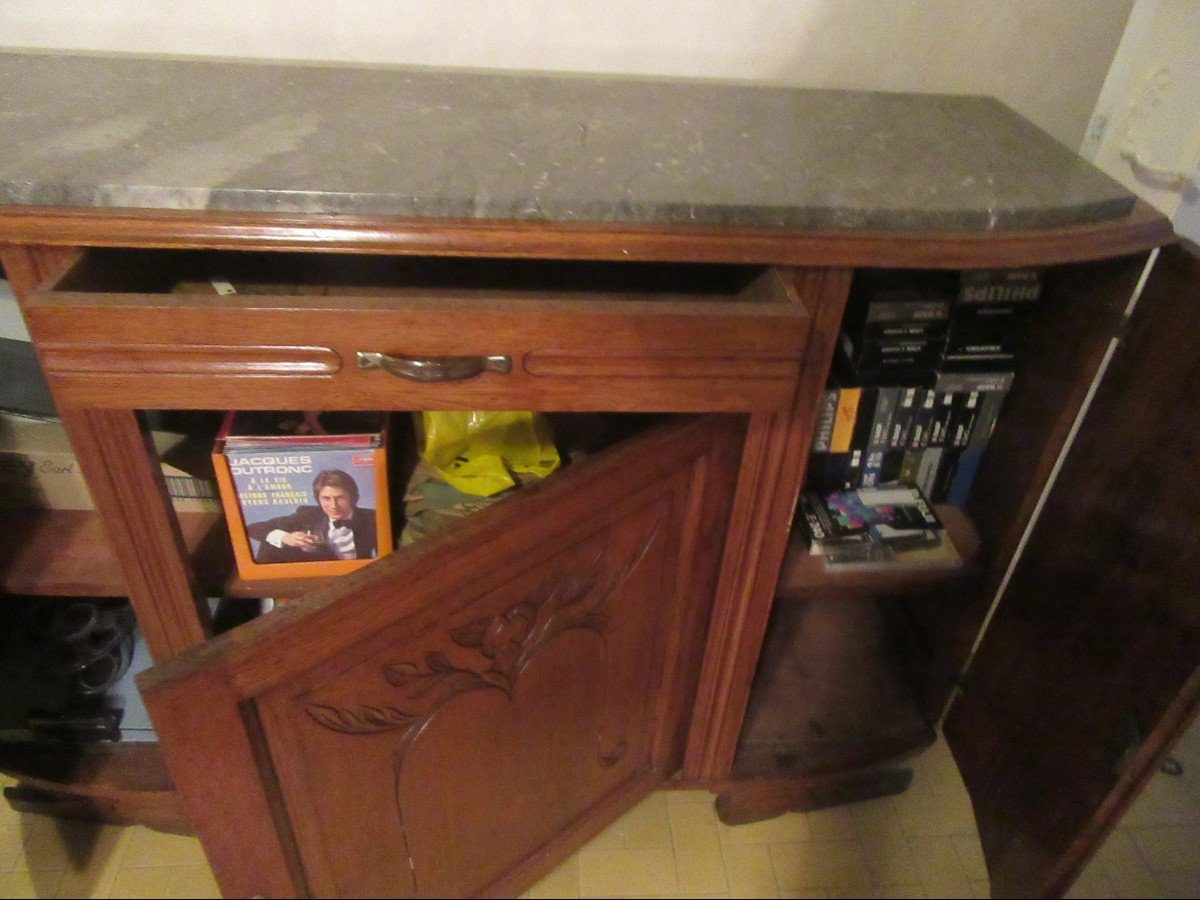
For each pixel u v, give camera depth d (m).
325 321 0.61
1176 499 0.77
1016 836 1.05
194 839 1.06
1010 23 0.96
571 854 1.11
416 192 0.63
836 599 1.37
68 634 1.00
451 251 0.63
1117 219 0.73
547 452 0.95
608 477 0.73
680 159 0.74
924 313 0.92
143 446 0.69
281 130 0.73
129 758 0.98
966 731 1.18
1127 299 0.80
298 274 0.77
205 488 0.91
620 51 0.95
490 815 0.93
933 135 0.84
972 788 1.16
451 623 0.71
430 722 0.77
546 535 0.73
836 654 1.28
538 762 0.94
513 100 0.84
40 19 0.88
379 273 0.78
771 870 1.16
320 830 0.75
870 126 0.85
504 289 0.77
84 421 0.66
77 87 0.79
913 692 1.23
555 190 0.65
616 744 1.03
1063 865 0.96
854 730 1.17
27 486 0.91
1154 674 0.80
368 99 0.81
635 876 1.14
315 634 0.61
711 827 1.20
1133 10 0.86
